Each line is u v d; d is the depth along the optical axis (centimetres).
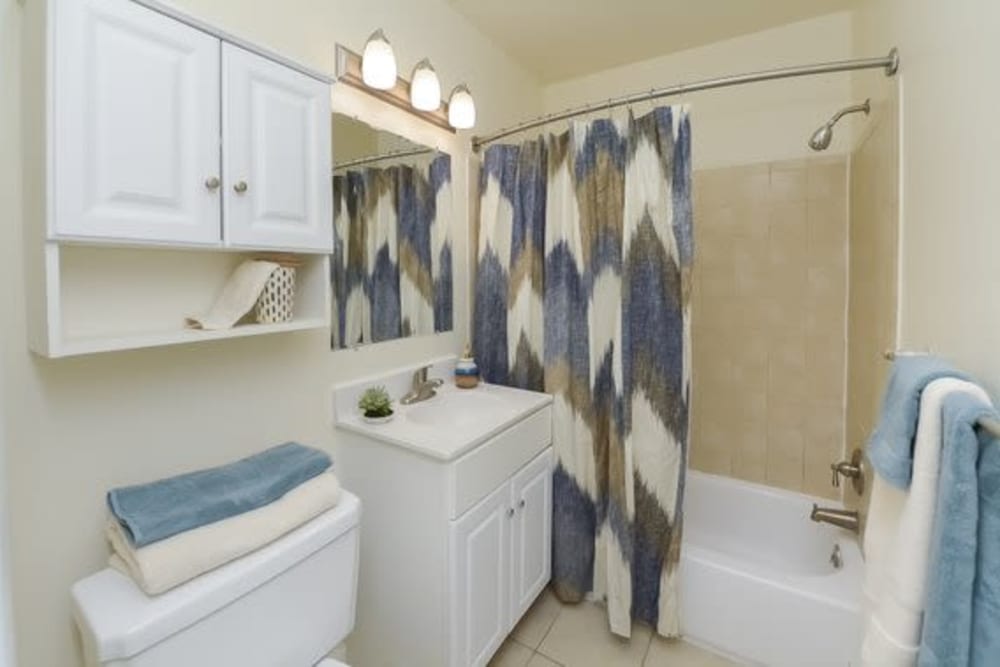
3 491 49
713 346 228
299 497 104
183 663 82
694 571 166
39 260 80
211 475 104
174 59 89
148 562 81
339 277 149
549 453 181
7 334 84
